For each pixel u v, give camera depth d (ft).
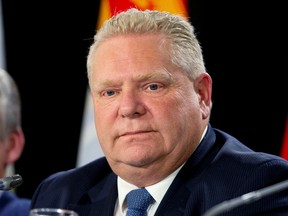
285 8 12.40
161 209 8.04
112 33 8.11
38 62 14.62
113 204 8.50
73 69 14.48
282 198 7.82
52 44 14.55
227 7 12.75
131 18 8.10
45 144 14.64
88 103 14.42
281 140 12.42
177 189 8.13
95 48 8.22
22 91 14.70
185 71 8.10
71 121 14.53
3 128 10.75
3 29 14.83
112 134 8.02
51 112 14.61
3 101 10.74
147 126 7.88
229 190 7.89
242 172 8.01
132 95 7.88
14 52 14.79
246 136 12.65
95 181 9.11
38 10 14.58
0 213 11.10
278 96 12.44
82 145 14.46
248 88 12.63
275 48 12.46
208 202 7.88
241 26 12.67
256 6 12.57
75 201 8.95
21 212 11.15
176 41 8.07
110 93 8.06
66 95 14.53
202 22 12.90
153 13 8.17
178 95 8.00
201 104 8.39
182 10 13.12
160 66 7.91
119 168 8.17
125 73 7.89
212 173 8.13
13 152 11.02
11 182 7.36
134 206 8.20
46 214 7.02
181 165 8.28
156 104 7.88
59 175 9.53
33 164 14.66
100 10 14.19
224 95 12.75
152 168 8.05
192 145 8.28
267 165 8.00
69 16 14.40
